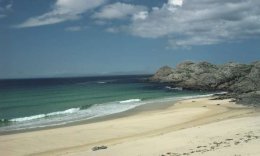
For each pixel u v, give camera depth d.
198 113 51.00
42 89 117.75
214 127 34.53
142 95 86.62
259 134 28.95
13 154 29.91
